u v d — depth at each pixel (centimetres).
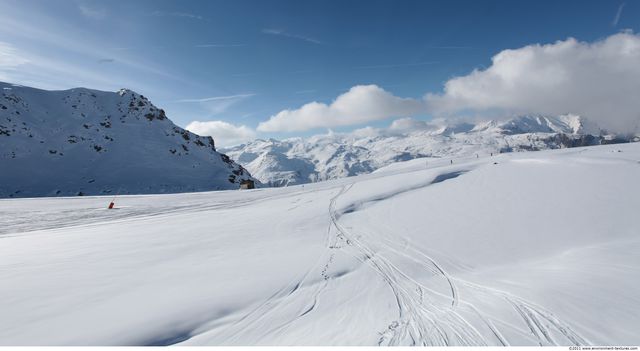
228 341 983
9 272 1616
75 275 1567
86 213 3925
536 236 2041
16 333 1024
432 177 4044
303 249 2009
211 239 2316
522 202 2727
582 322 877
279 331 1029
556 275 1243
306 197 4169
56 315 1145
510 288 1199
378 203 3250
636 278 1073
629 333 798
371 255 1864
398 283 1429
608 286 1045
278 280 1485
